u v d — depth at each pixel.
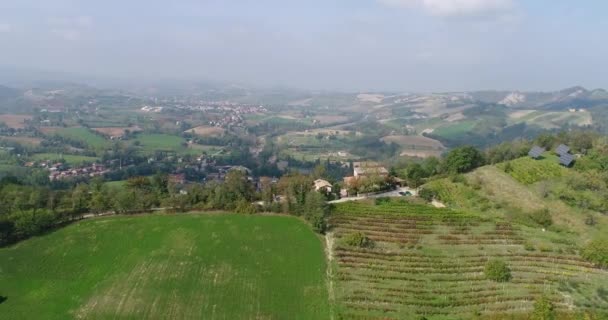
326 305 83.38
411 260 97.25
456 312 80.38
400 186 152.00
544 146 167.88
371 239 106.50
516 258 97.19
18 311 81.31
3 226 104.00
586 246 97.31
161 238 107.88
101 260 98.62
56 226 112.88
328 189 144.88
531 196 123.75
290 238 108.62
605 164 133.00
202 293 87.06
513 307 80.94
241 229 112.94
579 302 81.50
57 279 91.62
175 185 150.38
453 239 105.62
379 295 85.69
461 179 137.38
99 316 79.75
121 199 120.50
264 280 91.75
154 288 88.31
